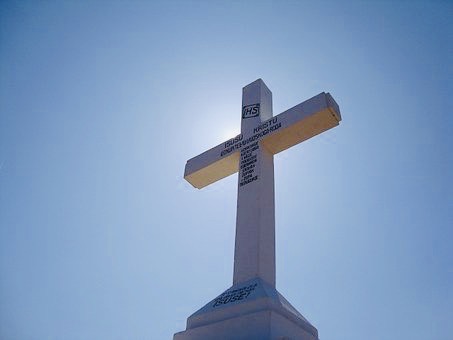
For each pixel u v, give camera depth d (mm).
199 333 5574
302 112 7496
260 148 7691
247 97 8875
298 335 5355
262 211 6879
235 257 6574
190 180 8727
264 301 5312
